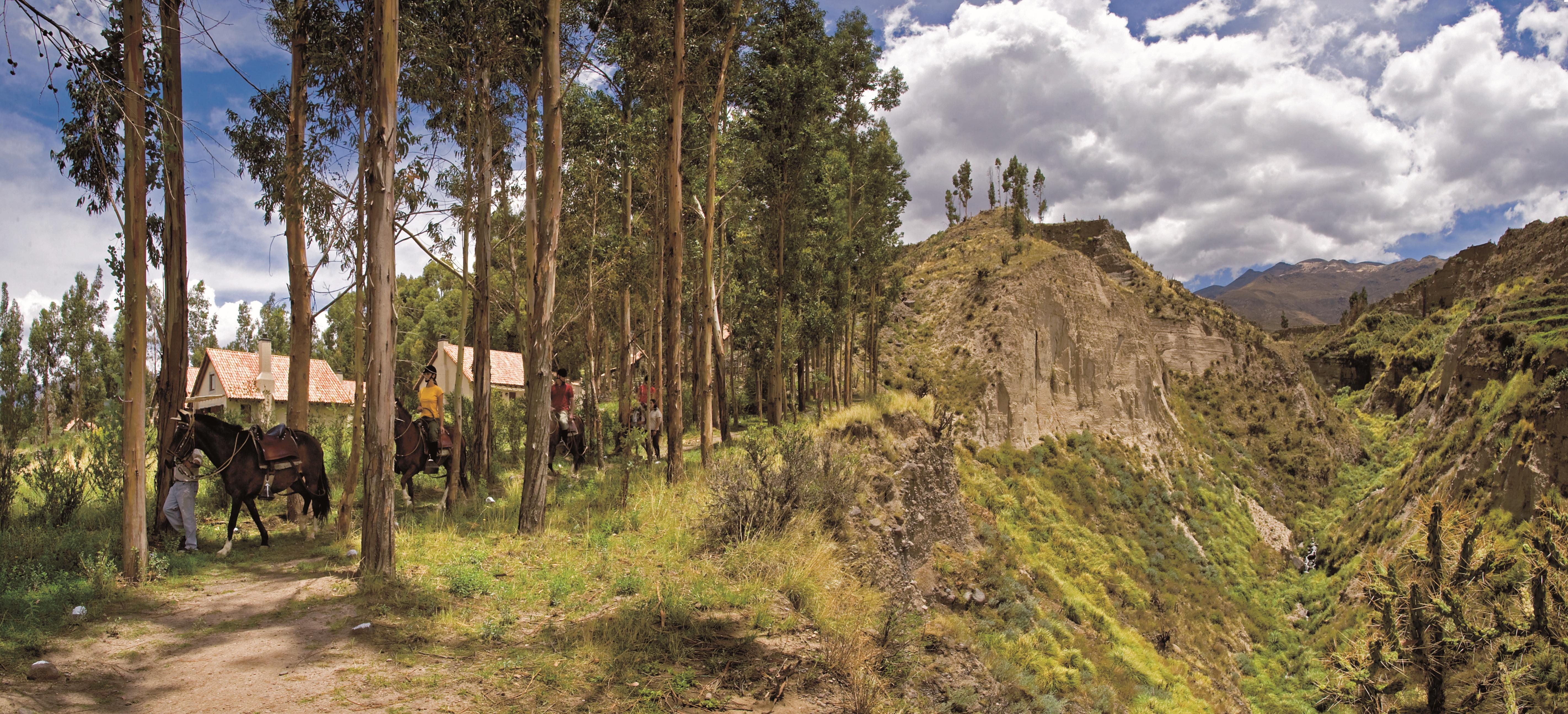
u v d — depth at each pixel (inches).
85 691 200.8
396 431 567.2
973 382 2101.4
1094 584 1307.8
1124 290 2733.8
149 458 709.9
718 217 1020.5
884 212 1448.1
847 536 517.0
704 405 698.8
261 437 426.3
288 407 516.4
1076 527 1594.5
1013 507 1531.7
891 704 271.7
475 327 689.0
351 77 518.6
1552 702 473.4
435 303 2541.8
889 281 1731.1
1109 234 3767.2
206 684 210.5
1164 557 1732.3
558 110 475.8
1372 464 2824.8
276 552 413.1
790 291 1027.3
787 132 890.7
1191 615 1466.5
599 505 533.3
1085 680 760.3
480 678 227.1
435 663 238.2
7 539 388.5
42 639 238.1
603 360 1627.7
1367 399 4370.1
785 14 877.8
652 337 1075.3
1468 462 1723.7
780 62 879.1
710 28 687.1
